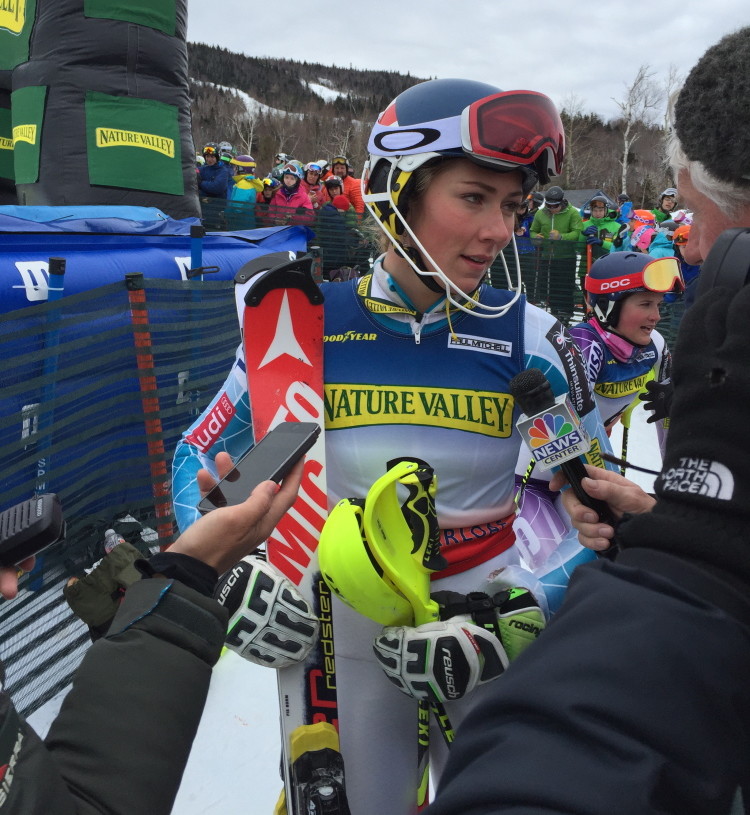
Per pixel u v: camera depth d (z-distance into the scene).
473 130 1.10
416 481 1.10
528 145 1.11
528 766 0.38
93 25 4.53
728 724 0.40
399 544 1.12
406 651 1.10
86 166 4.62
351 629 1.31
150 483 3.04
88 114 4.59
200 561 0.77
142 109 4.74
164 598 0.71
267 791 2.02
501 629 1.14
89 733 0.63
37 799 0.55
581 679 0.41
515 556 1.38
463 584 1.29
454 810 0.39
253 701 2.39
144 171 4.80
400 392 1.28
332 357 1.32
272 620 1.13
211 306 3.52
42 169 4.66
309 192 11.05
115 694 0.65
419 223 1.22
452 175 1.16
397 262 1.28
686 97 0.63
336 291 1.37
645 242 9.43
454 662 1.08
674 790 0.37
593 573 0.48
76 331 2.78
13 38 4.74
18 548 0.82
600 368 2.75
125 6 4.59
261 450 0.95
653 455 4.95
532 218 10.84
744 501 0.43
